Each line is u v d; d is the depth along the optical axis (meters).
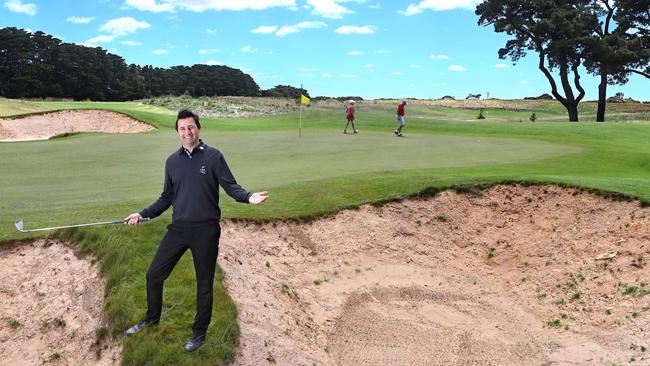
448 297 10.19
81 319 6.77
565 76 52.78
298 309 8.61
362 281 10.24
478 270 11.23
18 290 7.25
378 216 12.00
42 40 98.31
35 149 21.53
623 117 60.88
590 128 33.94
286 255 10.09
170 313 6.64
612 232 10.82
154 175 15.05
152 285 5.86
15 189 12.70
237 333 6.55
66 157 19.09
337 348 8.11
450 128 36.41
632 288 9.20
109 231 8.20
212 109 53.50
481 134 34.44
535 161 17.53
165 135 27.94
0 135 35.59
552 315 9.38
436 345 8.62
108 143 23.77
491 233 12.17
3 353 6.52
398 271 10.74
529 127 35.09
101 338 6.44
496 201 12.93
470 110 87.00
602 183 12.51
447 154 19.30
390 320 9.22
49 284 7.32
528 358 8.23
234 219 10.19
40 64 96.19
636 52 49.22
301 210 11.35
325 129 34.81
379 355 8.20
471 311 9.78
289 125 40.56
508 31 53.94
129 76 113.62
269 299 8.17
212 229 5.54
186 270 7.51
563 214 11.95
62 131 37.41
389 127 38.03
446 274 10.95
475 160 17.64
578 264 10.45
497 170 15.52
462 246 11.88
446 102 102.44
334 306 9.27
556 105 99.81
